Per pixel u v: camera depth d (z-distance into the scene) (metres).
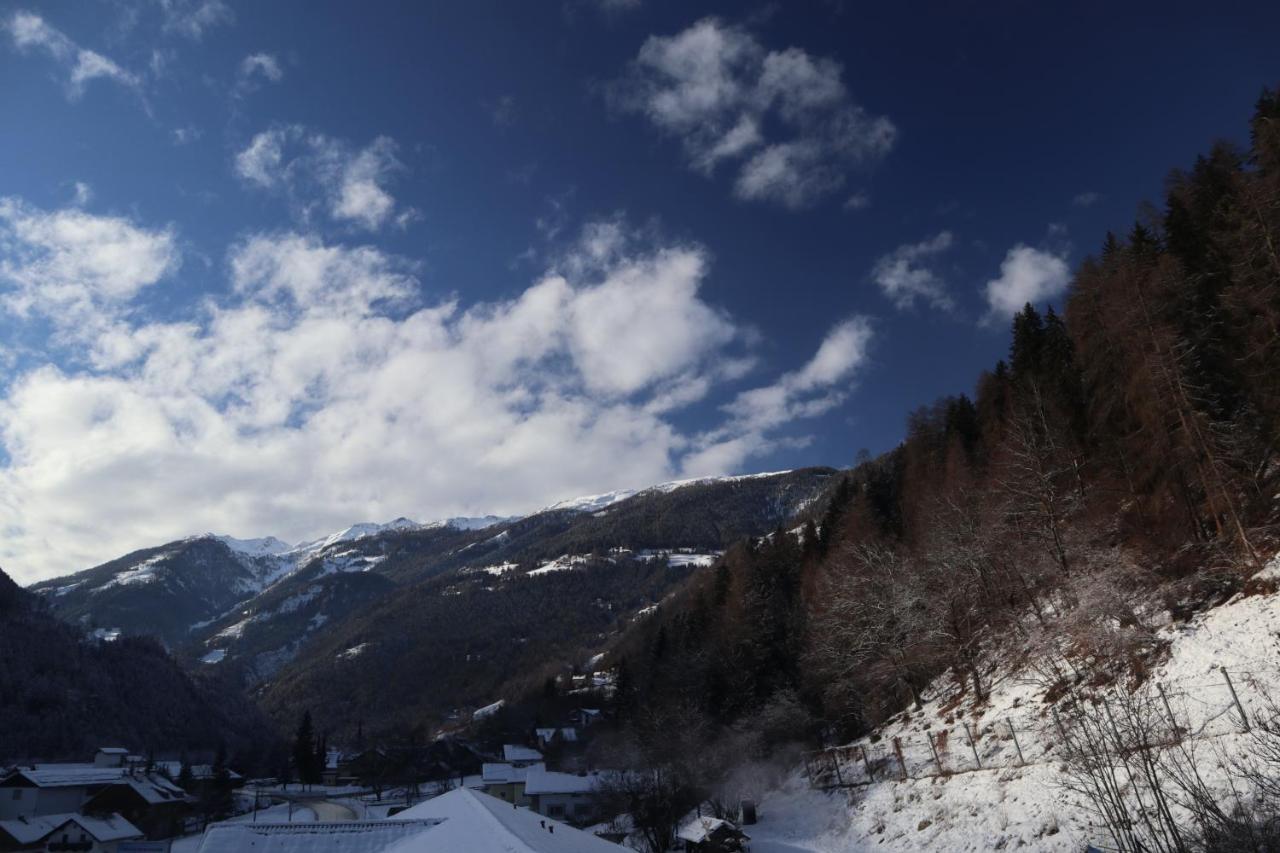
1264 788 13.66
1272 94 44.66
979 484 57.38
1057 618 37.34
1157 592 34.25
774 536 124.88
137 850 76.06
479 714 176.62
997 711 38.38
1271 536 31.23
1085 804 25.27
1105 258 58.44
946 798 34.16
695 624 104.94
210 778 123.06
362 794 126.69
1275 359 34.56
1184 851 12.59
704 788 54.12
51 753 142.25
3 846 74.19
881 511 82.50
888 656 52.69
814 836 40.88
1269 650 25.19
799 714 60.62
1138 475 40.69
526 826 19.95
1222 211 44.28
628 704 102.56
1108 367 44.53
